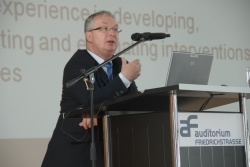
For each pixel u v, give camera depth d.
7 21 8.31
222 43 10.17
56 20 8.66
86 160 5.18
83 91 5.18
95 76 5.44
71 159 5.20
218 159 4.57
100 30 5.78
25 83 8.36
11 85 8.26
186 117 4.46
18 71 8.32
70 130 5.25
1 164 8.09
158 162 4.52
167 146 4.45
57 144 5.37
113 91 5.04
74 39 8.75
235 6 10.42
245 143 4.68
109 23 5.80
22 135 8.28
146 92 4.22
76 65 5.53
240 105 4.66
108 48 5.72
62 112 5.54
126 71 5.11
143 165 4.66
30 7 8.50
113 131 4.97
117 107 4.80
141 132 4.68
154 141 4.56
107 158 4.96
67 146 5.26
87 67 5.50
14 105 8.26
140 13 9.41
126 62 5.31
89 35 5.85
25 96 8.34
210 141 4.55
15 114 8.26
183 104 4.98
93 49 5.83
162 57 9.49
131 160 4.78
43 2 8.59
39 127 8.41
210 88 4.26
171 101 4.27
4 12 8.30
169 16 9.69
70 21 8.75
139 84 9.24
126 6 9.29
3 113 8.18
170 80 4.85
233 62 10.23
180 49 9.70
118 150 4.92
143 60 9.30
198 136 4.49
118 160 4.91
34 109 8.39
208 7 10.13
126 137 4.83
